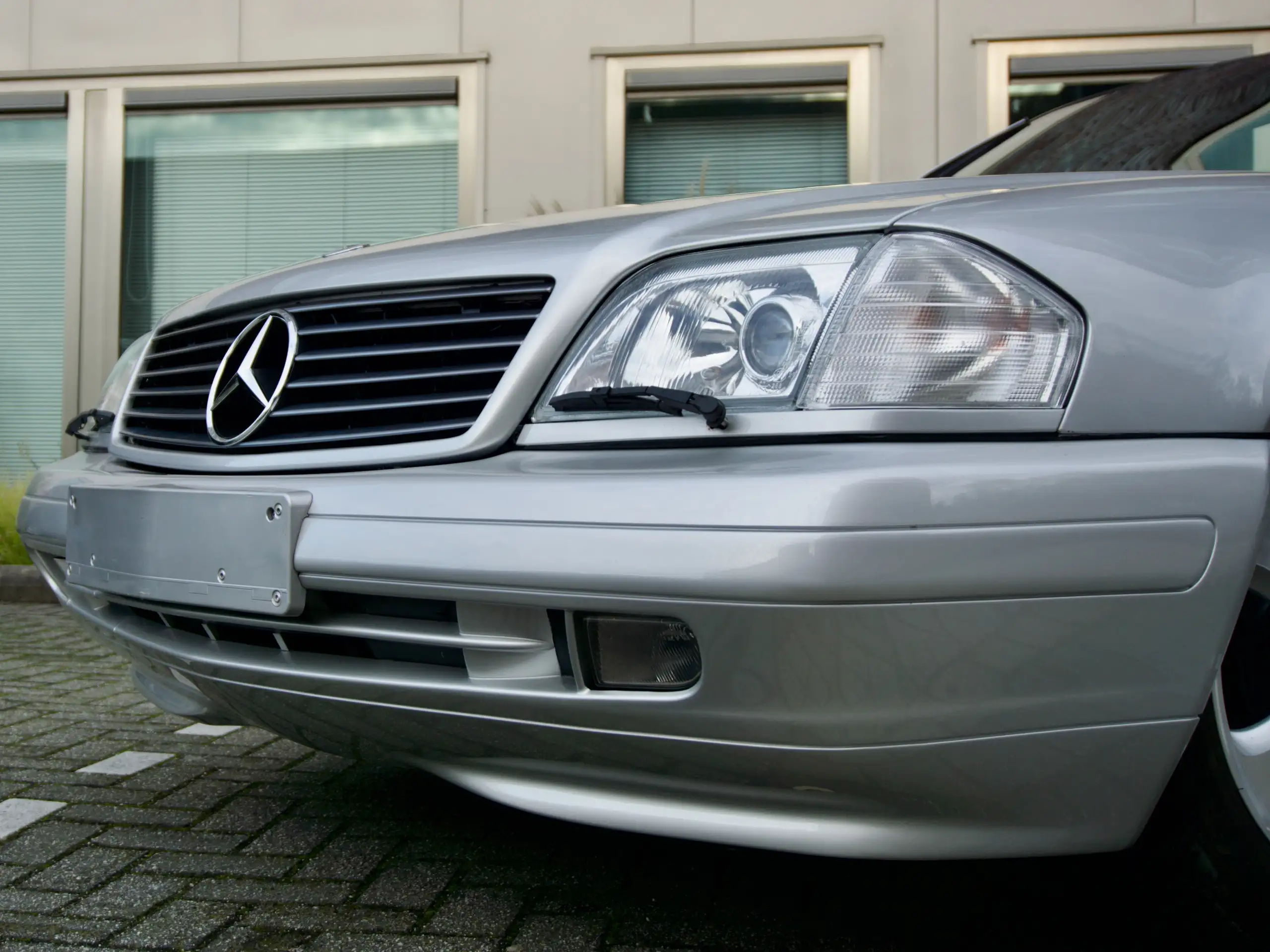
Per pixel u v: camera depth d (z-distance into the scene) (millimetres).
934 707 1106
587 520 1160
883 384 1172
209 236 6703
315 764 2303
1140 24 5852
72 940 1472
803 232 1290
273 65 6504
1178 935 1358
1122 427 1145
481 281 1447
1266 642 1264
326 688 1387
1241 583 1123
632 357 1307
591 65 6246
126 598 1613
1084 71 5898
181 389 1745
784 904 1573
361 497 1312
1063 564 1094
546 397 1342
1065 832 1204
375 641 1391
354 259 1664
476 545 1208
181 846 1814
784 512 1077
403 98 6422
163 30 6582
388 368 1478
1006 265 1202
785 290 1252
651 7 6199
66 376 6746
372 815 1972
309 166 6625
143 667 1842
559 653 1231
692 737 1175
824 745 1125
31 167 6824
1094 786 1170
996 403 1155
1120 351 1159
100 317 6734
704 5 6164
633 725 1194
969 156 2291
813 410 1179
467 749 1365
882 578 1060
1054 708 1127
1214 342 1162
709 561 1093
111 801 2051
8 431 6871
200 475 1572
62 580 1942
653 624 1178
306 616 1369
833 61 6078
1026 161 2123
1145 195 1285
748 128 6234
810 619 1068
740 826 1233
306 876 1688
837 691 1094
